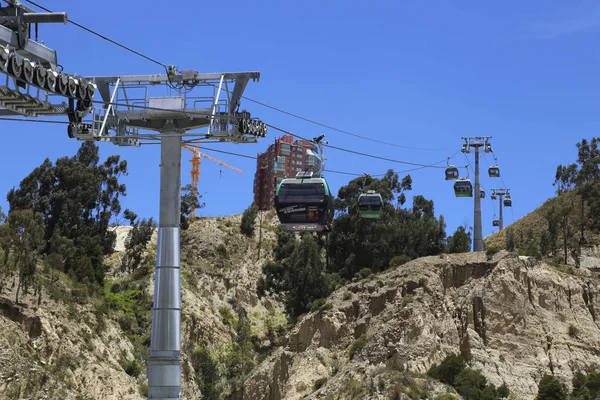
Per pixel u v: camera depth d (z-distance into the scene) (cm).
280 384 9762
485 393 8400
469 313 9488
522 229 13250
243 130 5934
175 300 5656
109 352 10694
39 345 9788
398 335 9300
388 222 12619
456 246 11950
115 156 14175
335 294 10700
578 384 8738
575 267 10562
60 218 12744
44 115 4828
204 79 6062
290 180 6975
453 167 10500
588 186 13362
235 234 15150
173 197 5841
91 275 12050
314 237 13762
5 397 8788
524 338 9312
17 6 4522
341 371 9256
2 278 10300
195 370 11669
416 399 8194
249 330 12925
